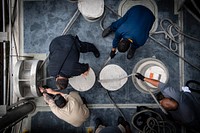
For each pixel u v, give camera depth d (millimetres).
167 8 3111
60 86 2625
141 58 3152
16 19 3180
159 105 2895
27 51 3209
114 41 2773
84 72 2824
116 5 3150
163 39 3139
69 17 3186
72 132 3199
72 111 2635
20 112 2578
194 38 3041
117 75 3076
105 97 3184
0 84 2562
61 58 2516
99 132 2752
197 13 3072
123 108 3164
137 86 3123
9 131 3076
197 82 3084
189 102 2555
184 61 3123
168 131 3055
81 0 2865
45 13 3193
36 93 2811
